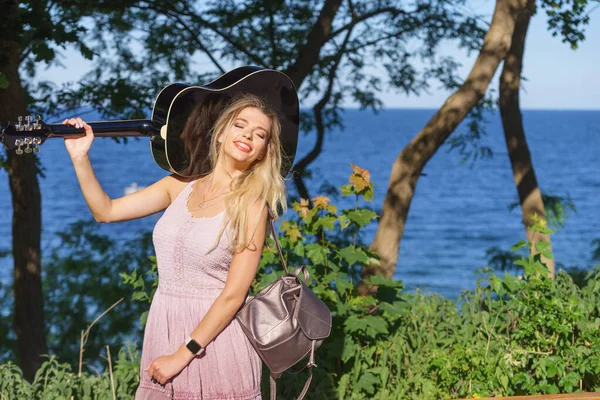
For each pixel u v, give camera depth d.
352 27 11.98
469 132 12.91
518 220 56.16
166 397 2.83
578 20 9.33
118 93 10.50
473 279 38.03
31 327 9.64
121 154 111.38
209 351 2.80
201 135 3.02
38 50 7.55
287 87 3.25
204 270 2.81
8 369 4.15
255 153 2.83
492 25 7.98
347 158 102.81
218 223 2.79
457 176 85.38
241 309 2.88
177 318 2.83
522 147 9.97
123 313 15.62
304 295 2.92
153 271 4.45
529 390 4.19
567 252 42.75
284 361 2.85
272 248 4.45
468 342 4.55
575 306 4.26
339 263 4.54
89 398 4.12
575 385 4.11
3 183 78.56
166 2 11.01
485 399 3.28
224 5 11.91
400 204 7.63
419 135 7.73
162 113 2.97
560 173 88.06
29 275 9.60
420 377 4.42
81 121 2.88
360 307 4.45
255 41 12.29
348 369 4.49
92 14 11.36
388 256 7.61
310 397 4.24
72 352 14.77
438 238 49.19
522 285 4.46
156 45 11.73
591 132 190.75
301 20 12.20
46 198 65.94
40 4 7.82
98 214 2.96
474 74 7.87
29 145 2.69
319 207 4.50
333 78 12.57
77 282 16.06
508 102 9.96
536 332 4.28
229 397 2.82
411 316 4.69
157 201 3.09
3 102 8.24
